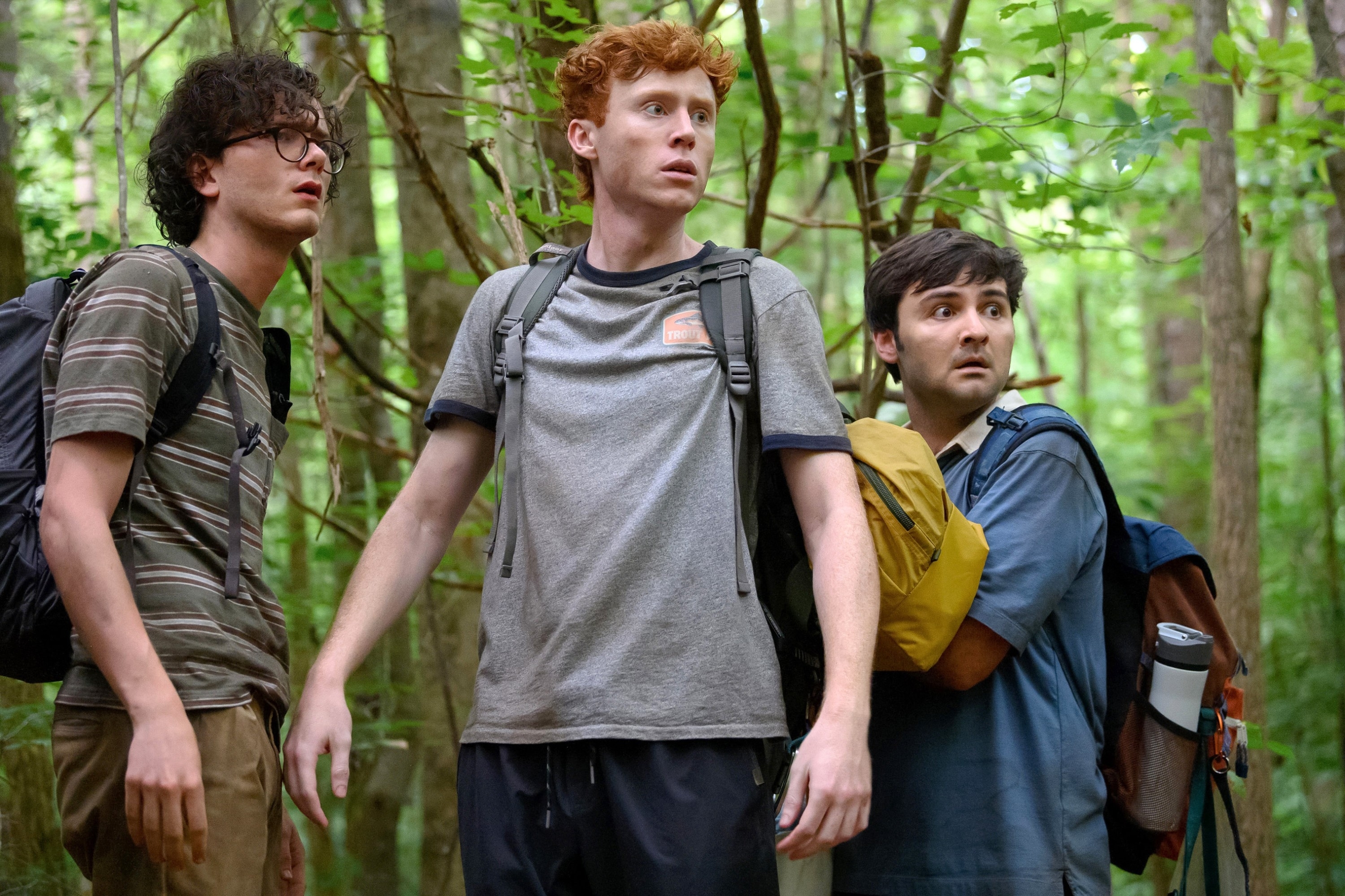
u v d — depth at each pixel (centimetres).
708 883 159
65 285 176
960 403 222
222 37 342
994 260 221
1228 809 223
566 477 174
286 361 196
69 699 162
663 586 167
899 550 187
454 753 439
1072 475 210
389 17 394
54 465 156
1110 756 224
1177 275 707
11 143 384
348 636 182
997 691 207
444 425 196
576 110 190
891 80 532
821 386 180
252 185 179
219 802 161
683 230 192
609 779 164
